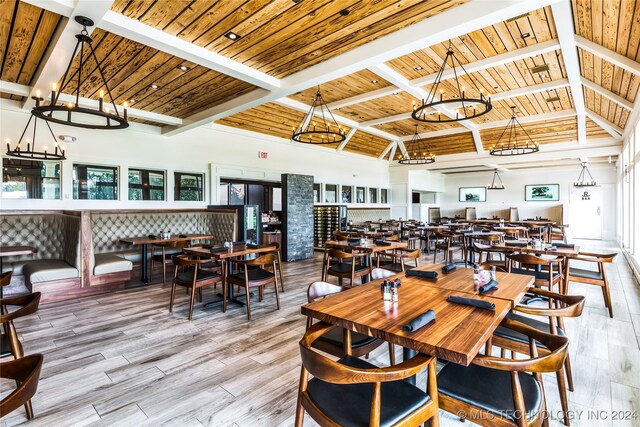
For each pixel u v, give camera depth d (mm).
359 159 11672
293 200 7859
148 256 6215
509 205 14773
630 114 6176
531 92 5895
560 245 4340
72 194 5773
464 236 6625
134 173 6512
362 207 11789
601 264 3742
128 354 2896
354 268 4285
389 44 3395
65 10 2654
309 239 8281
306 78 4156
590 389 2314
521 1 2623
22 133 5273
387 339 1475
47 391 2326
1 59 3838
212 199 7508
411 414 1384
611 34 3543
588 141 8906
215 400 2230
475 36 4156
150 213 6562
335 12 3008
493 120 8414
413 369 1281
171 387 2385
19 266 4844
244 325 3596
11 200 5184
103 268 4840
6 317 2006
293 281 5703
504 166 13156
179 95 5105
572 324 3518
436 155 11508
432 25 3100
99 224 5957
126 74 4320
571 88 5379
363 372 1232
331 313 1718
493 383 1566
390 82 5645
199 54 3584
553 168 13609
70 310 4078
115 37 3387
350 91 6324
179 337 3264
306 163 9734
